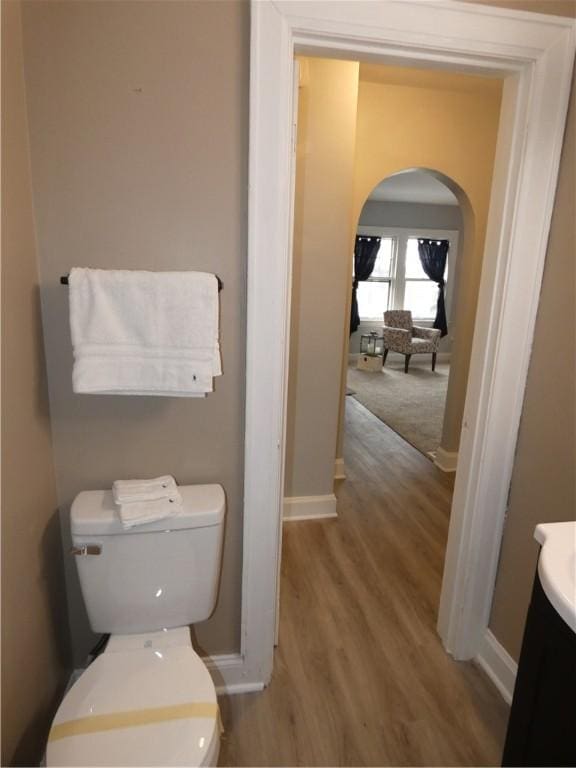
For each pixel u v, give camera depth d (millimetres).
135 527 1215
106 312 1118
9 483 1035
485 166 3021
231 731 1448
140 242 1208
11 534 1045
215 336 1169
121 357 1138
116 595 1262
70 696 1071
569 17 1252
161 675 1135
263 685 1596
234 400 1359
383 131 2854
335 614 1957
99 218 1179
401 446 3967
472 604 1682
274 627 1643
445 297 8359
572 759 815
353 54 1233
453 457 3459
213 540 1273
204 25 1113
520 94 1318
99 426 1313
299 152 2275
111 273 1110
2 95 968
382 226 7914
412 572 2254
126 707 1051
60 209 1159
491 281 1454
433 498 3027
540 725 915
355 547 2453
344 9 1136
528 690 956
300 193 2318
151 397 1316
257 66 1125
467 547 1635
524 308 1424
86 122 1119
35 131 1105
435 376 6977
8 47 991
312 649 1772
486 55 1238
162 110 1143
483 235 3100
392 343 7434
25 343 1113
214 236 1236
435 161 2957
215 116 1165
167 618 1309
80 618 1451
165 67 1120
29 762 1146
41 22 1055
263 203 1209
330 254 2408
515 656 1567
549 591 810
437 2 1170
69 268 1196
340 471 3281
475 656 1748
